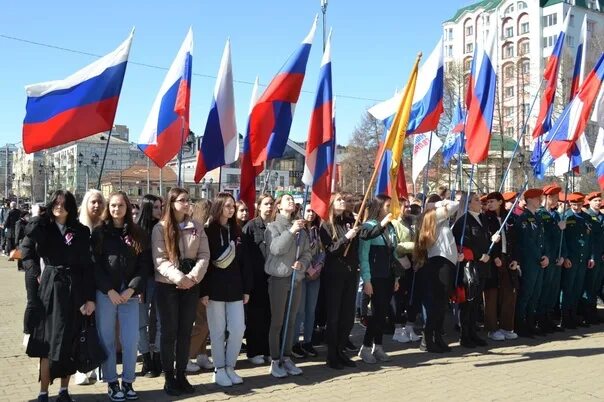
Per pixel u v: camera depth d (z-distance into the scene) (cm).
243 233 738
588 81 933
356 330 959
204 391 620
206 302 643
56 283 546
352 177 5075
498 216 899
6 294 1338
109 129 686
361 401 583
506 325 902
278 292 673
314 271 717
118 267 577
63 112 667
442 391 616
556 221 966
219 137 819
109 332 582
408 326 888
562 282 982
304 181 720
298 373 684
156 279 606
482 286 840
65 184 7894
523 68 5000
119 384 607
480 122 866
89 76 681
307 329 783
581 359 759
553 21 6306
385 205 759
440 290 794
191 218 635
